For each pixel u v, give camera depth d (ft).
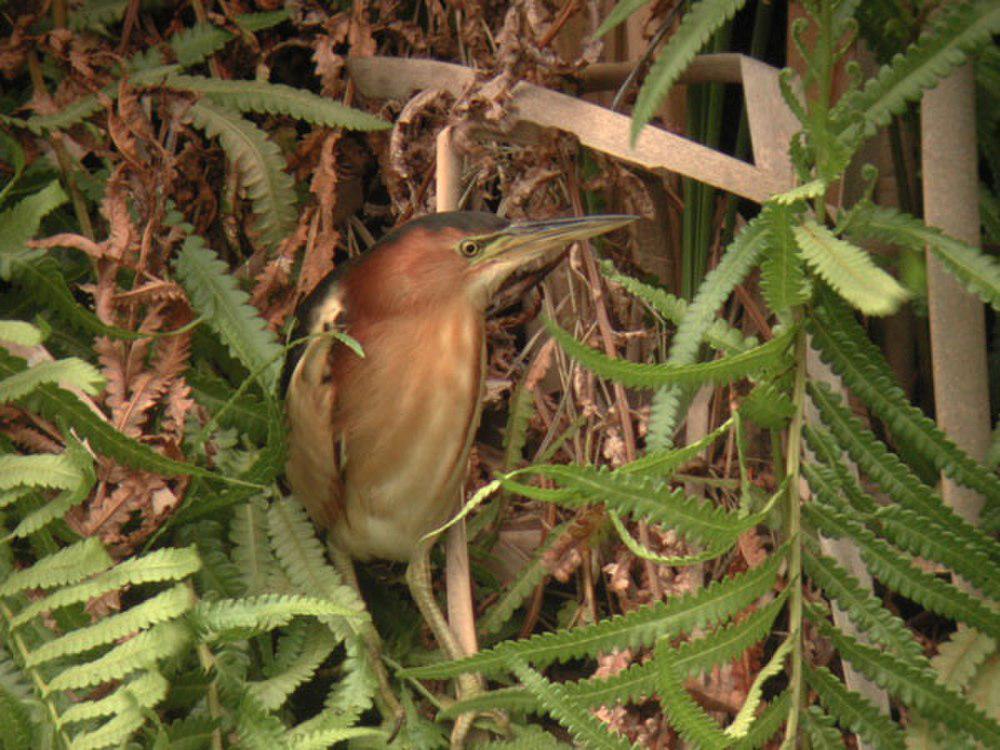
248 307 3.69
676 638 3.64
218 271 3.70
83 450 3.41
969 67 3.51
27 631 3.47
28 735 3.36
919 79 3.36
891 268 3.68
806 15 3.67
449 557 3.73
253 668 3.63
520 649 3.36
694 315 3.37
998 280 3.32
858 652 3.41
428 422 3.70
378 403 3.70
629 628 3.36
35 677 3.39
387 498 3.72
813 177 3.40
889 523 3.39
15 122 3.73
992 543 3.37
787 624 3.65
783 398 3.41
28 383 3.43
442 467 3.72
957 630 3.61
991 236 3.63
